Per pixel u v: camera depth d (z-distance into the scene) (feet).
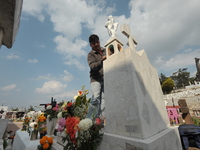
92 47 9.12
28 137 11.19
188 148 6.59
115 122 4.70
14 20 7.45
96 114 7.77
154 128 4.69
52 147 7.36
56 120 10.08
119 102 4.73
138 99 4.18
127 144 3.73
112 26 7.68
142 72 5.45
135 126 3.91
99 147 4.74
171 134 5.26
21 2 7.29
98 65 7.55
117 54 5.46
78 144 4.85
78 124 4.58
